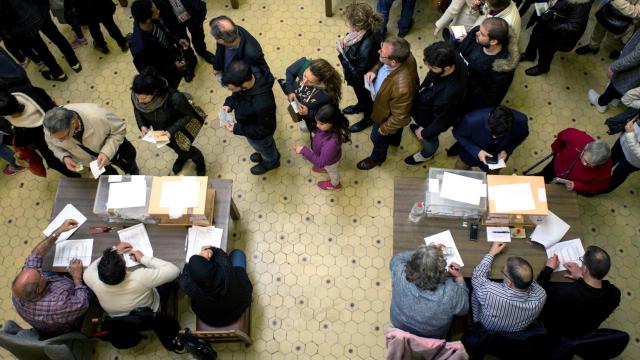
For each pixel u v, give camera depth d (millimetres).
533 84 4984
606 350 3010
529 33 5305
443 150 4660
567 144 3590
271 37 5375
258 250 4258
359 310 4004
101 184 3516
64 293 3234
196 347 3279
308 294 4074
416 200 3523
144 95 3357
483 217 3414
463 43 3736
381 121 3877
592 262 2951
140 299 3242
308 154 3686
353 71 3994
